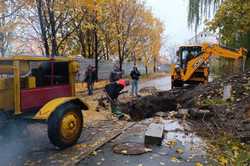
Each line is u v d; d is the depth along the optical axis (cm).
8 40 1797
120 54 3369
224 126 754
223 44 1873
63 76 718
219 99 1041
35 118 614
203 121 849
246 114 821
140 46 3972
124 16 3162
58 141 629
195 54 1950
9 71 616
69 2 1720
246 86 1084
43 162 568
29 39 1967
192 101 1214
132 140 689
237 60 1789
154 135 650
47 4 1669
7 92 616
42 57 654
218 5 1809
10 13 1511
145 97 1463
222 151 594
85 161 556
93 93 1853
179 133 737
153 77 4438
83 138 728
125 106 1374
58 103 631
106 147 638
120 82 1095
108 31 2938
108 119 985
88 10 1894
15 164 561
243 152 577
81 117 689
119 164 536
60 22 1859
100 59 3325
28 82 633
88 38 2923
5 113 614
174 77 1944
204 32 1711
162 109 1369
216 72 2281
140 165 529
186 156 571
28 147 657
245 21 1440
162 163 536
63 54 2702
